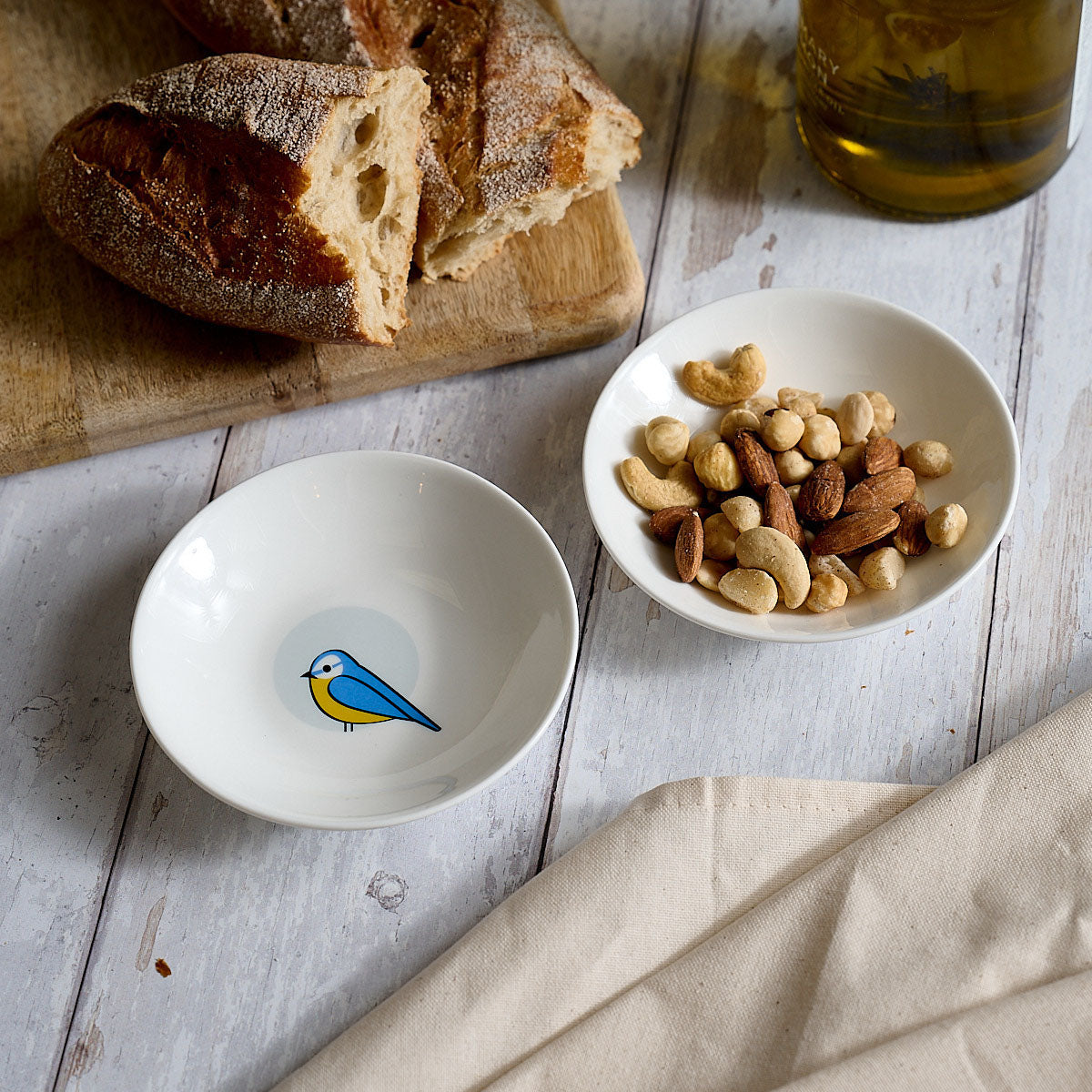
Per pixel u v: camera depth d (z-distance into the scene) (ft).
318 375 3.05
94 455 3.10
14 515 3.03
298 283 2.78
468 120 3.01
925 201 3.26
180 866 2.61
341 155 2.89
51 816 2.66
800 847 2.53
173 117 2.81
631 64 3.64
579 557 2.95
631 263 3.16
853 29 2.86
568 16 3.72
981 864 2.43
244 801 2.39
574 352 3.23
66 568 2.96
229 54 3.06
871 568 2.62
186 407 3.03
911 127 3.00
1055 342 3.18
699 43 3.67
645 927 2.45
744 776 2.57
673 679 2.79
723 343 3.03
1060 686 2.76
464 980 2.39
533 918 2.44
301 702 2.67
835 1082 2.19
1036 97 2.93
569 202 3.17
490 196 2.97
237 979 2.51
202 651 2.69
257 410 3.09
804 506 2.71
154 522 3.02
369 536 2.85
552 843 2.64
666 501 2.77
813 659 2.81
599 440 2.82
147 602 2.64
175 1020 2.48
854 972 2.34
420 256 3.07
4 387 3.02
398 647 2.75
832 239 3.35
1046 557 2.90
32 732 2.76
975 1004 2.31
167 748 2.45
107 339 3.09
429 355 3.08
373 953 2.54
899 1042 2.24
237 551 2.79
